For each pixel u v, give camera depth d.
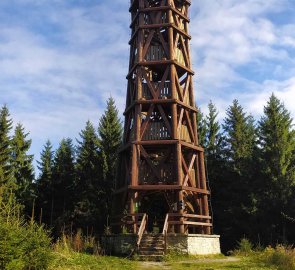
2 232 10.39
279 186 37.75
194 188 23.06
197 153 25.19
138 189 22.31
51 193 46.88
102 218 40.16
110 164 41.84
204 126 47.38
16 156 47.00
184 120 25.50
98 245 23.12
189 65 26.52
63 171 47.25
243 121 47.28
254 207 38.00
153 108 24.05
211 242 22.70
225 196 42.75
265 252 20.14
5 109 44.94
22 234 11.23
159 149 25.27
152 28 25.83
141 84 24.84
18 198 42.62
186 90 25.62
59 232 41.88
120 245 21.06
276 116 40.91
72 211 45.31
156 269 15.04
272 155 39.78
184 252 20.08
